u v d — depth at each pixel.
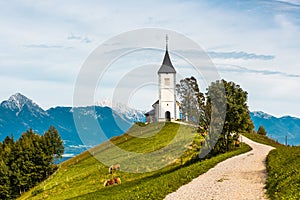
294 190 32.19
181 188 42.41
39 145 134.75
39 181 126.75
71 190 74.44
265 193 36.38
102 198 48.16
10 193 121.94
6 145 151.38
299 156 52.28
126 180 65.81
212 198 36.31
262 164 56.88
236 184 42.06
